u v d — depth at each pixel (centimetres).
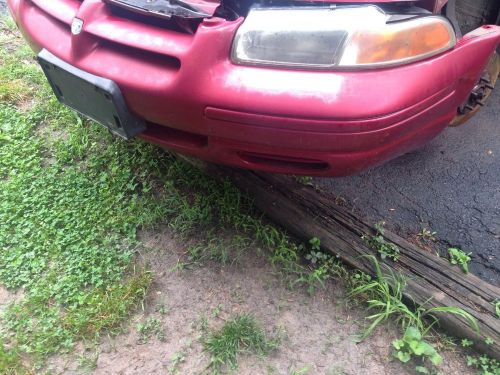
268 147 193
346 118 178
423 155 308
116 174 286
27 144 306
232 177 271
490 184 289
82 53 212
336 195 280
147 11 192
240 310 224
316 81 178
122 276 237
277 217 256
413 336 205
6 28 424
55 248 246
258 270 241
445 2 210
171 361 204
